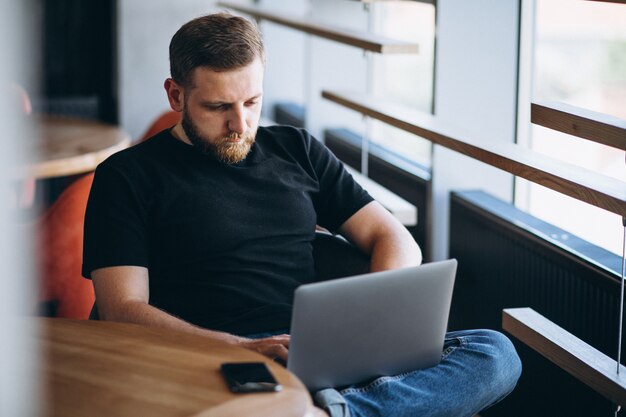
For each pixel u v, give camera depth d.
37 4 6.30
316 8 4.62
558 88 3.26
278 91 5.78
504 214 3.10
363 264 2.56
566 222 3.25
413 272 1.96
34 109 4.46
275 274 2.41
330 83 4.87
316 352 1.89
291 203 2.47
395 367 2.06
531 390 2.92
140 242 2.26
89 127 4.48
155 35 6.48
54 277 3.15
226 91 2.30
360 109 3.37
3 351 1.02
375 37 3.29
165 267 2.35
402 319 1.99
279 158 2.53
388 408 1.98
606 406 2.54
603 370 2.14
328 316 1.86
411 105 4.44
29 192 4.34
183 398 1.48
